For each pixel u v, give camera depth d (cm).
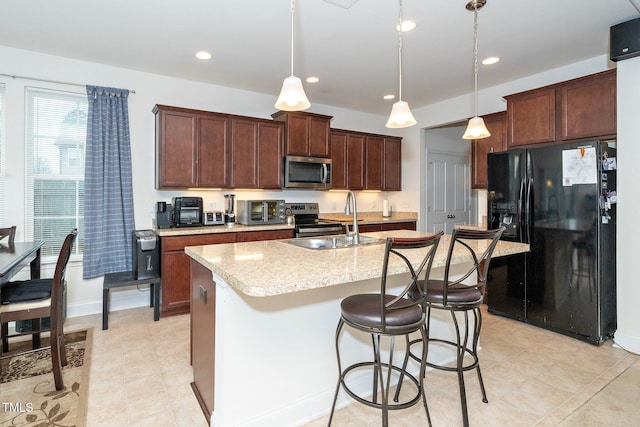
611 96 287
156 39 301
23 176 329
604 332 284
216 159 392
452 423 183
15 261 214
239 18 265
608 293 289
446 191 572
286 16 261
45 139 341
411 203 541
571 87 312
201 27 279
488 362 252
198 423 183
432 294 185
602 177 281
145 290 385
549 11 254
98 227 351
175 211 366
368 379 210
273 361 175
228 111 430
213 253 200
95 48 320
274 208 421
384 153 532
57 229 349
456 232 174
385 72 377
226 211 420
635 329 267
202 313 199
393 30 282
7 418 185
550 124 326
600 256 279
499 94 418
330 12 255
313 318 188
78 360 252
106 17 264
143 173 382
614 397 207
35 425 180
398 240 145
